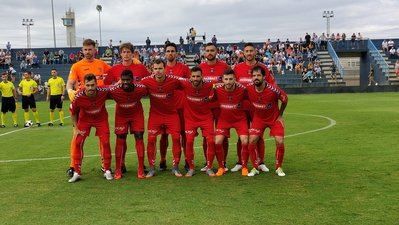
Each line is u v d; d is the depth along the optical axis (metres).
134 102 7.12
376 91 34.53
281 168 7.21
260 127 7.16
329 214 5.00
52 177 7.21
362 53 42.94
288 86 36.50
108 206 5.48
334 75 38.38
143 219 4.96
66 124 16.61
